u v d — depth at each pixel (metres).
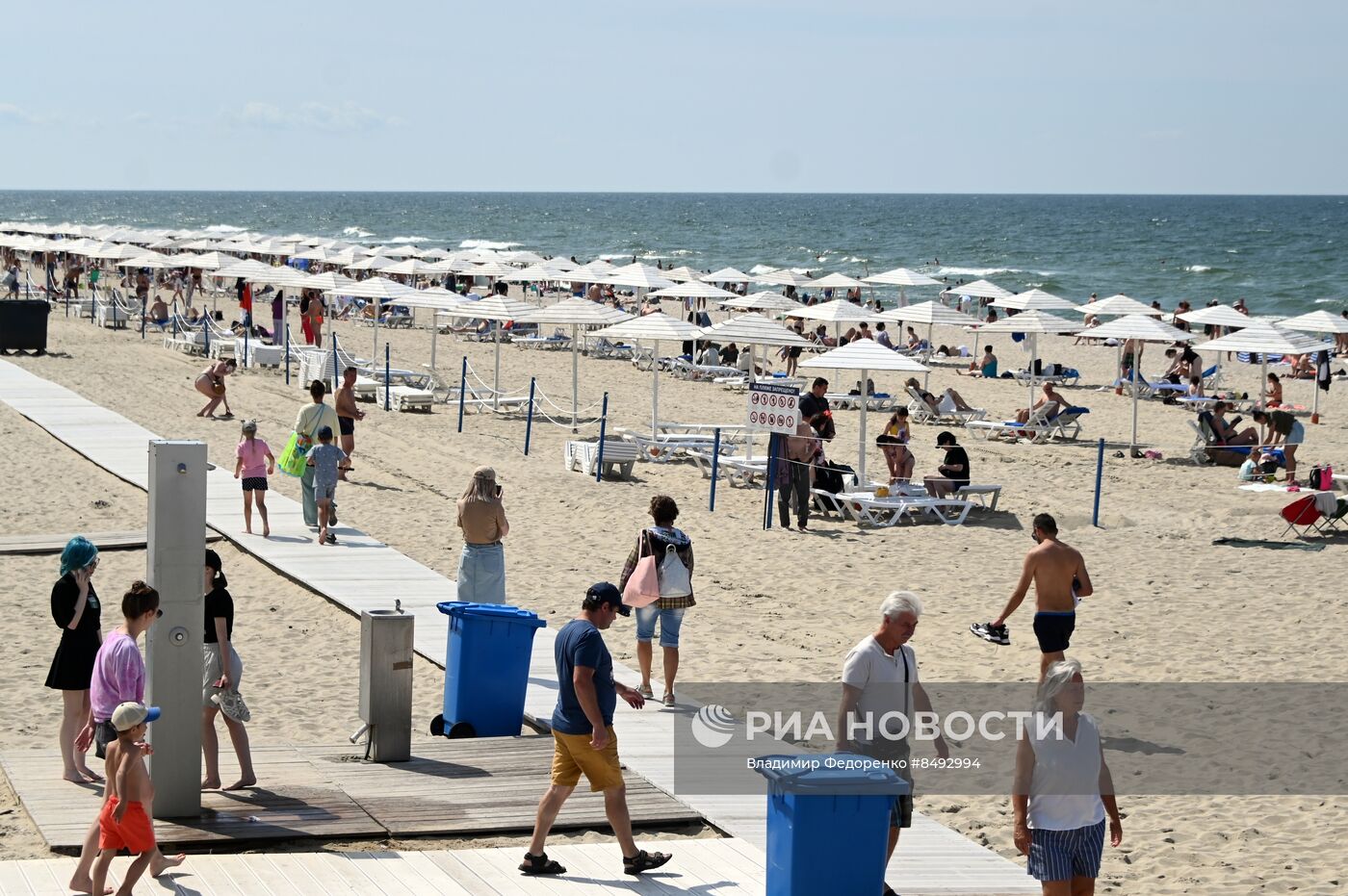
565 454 31.78
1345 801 13.16
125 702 10.79
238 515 24.92
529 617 14.16
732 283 83.56
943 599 21.06
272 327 61.91
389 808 11.73
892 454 28.81
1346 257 145.75
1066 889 9.13
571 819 11.73
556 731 10.52
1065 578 14.98
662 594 15.02
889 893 9.98
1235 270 126.44
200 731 11.31
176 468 11.07
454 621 14.27
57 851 10.54
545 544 24.08
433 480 29.75
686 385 48.31
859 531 26.09
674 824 11.84
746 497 29.23
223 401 36.34
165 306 59.19
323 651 17.45
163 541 11.08
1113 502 29.23
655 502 15.22
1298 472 33.19
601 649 10.43
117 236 89.56
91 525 24.17
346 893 9.95
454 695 14.23
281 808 11.59
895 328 72.75
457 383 45.97
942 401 40.62
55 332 55.41
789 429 25.05
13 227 108.88
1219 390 48.97
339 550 22.42
